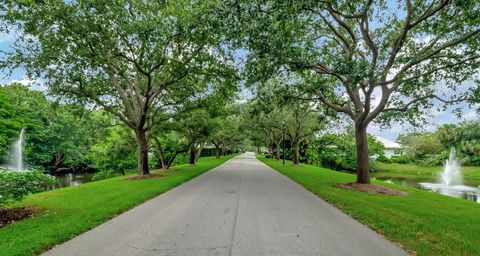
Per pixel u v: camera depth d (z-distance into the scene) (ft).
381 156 181.57
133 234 20.40
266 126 120.88
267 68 40.11
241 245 18.06
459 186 91.30
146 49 51.11
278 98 54.90
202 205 30.68
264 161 138.31
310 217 25.64
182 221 23.98
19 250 16.78
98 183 54.34
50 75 52.75
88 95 58.85
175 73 54.85
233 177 61.05
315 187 44.70
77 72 53.72
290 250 17.26
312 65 42.88
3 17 44.24
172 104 68.39
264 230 21.35
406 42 49.01
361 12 40.88
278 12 35.17
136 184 48.14
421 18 38.09
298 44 41.29
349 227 22.53
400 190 45.70
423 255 16.80
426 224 23.29
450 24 40.78
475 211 29.73
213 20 36.96
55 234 19.71
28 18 45.24
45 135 124.06
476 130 173.78
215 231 21.06
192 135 91.76
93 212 26.53
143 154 64.18
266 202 32.53
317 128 106.52
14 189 25.38
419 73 48.01
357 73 34.27
